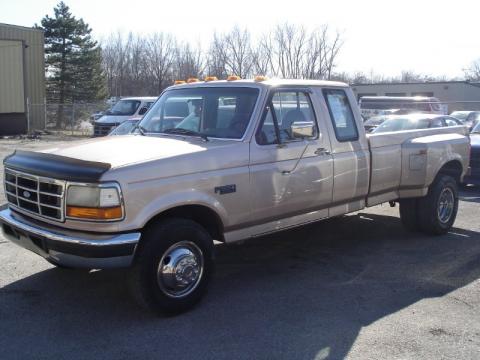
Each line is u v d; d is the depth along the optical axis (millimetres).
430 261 6383
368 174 6402
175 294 4695
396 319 4699
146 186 4363
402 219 7609
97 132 21219
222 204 4895
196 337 4328
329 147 5910
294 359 3979
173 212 4754
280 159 5383
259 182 5180
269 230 5453
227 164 4938
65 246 4312
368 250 6840
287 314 4793
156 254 4496
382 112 27234
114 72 66625
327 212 6062
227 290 5387
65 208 4332
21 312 4801
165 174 4484
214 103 5605
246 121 5262
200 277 4844
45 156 4715
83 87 46406
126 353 4062
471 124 19219
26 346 4160
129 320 4641
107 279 5641
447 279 5750
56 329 4465
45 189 4523
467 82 44812
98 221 4199
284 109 5594
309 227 8016
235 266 6188
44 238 4441
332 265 6227
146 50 64062
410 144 6969
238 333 4402
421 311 4879
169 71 61438
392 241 7281
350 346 4184
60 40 45469
